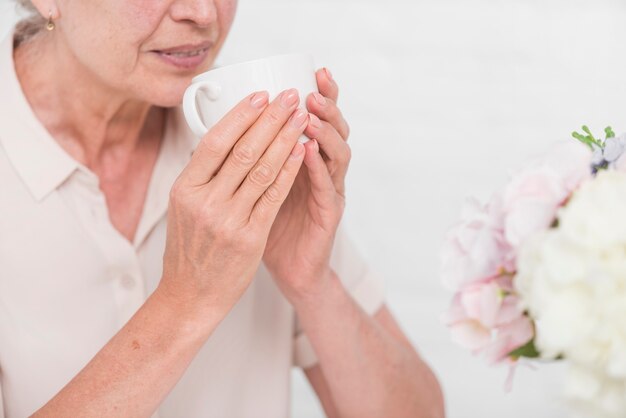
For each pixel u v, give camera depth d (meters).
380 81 1.71
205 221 0.86
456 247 0.71
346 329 1.05
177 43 0.94
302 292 1.03
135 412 0.89
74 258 1.02
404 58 1.71
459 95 1.71
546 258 0.65
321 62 1.71
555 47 1.67
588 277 0.64
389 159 1.73
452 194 1.72
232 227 0.86
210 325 0.90
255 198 0.86
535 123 1.69
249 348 1.13
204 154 0.85
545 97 1.68
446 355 1.73
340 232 1.19
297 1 1.70
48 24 0.98
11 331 1.00
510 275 0.69
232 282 0.89
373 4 1.70
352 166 1.73
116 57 0.95
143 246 1.07
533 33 1.67
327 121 0.91
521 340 0.69
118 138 1.07
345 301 1.05
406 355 1.12
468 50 1.70
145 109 1.06
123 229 1.08
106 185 1.07
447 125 1.71
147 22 0.93
